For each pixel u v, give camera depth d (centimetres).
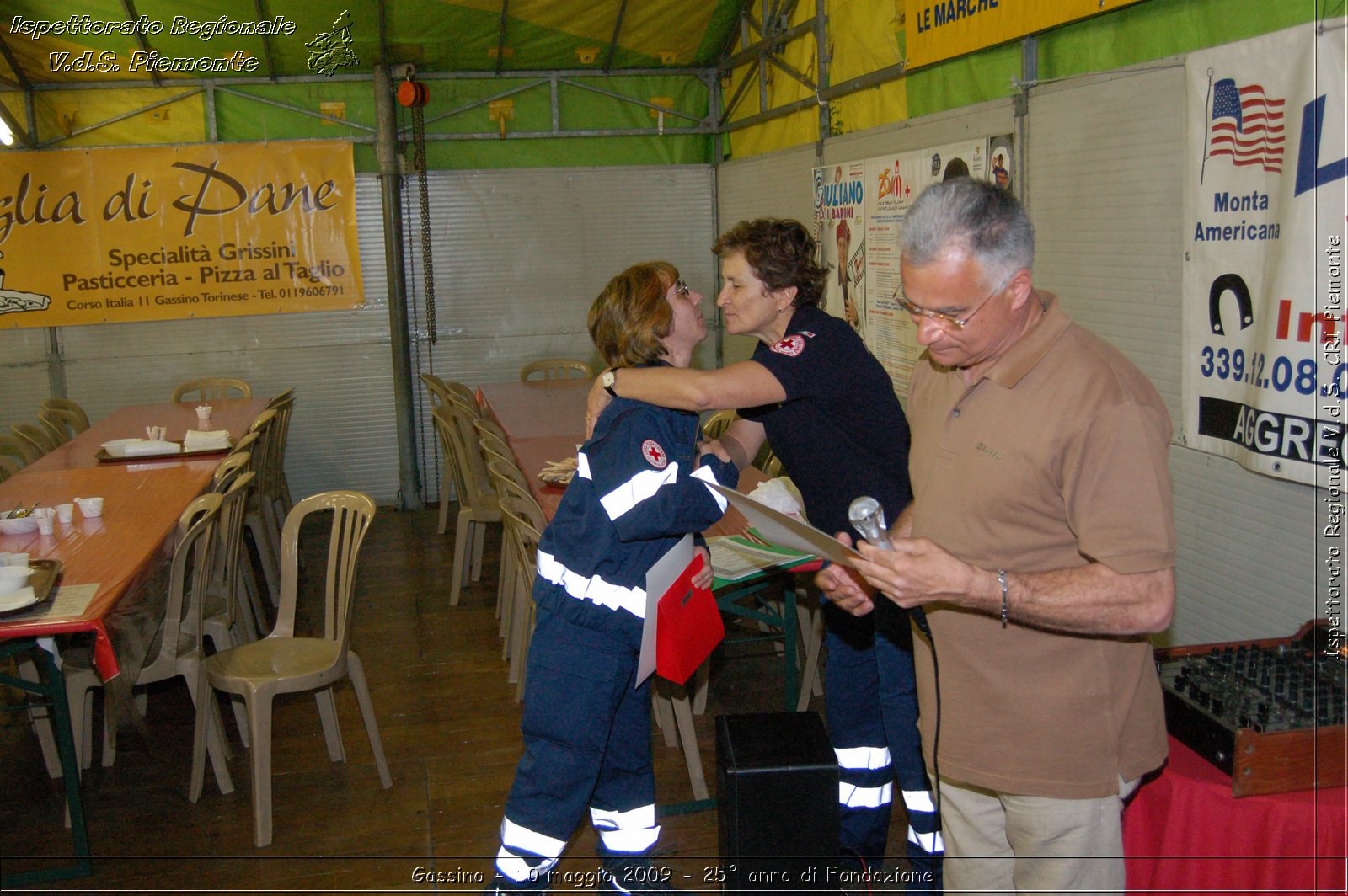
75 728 341
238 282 679
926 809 241
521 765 233
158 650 334
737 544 299
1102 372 149
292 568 342
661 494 213
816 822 227
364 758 355
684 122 725
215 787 339
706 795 316
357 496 330
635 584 221
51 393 667
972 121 386
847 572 203
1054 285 341
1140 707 163
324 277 689
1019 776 162
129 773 351
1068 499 150
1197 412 270
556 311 728
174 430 547
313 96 675
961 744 168
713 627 239
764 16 608
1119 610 144
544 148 713
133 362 676
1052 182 337
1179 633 288
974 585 148
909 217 151
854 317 510
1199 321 267
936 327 150
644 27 645
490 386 654
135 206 659
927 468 171
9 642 272
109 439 528
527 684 230
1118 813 164
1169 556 145
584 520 221
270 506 557
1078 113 321
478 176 705
